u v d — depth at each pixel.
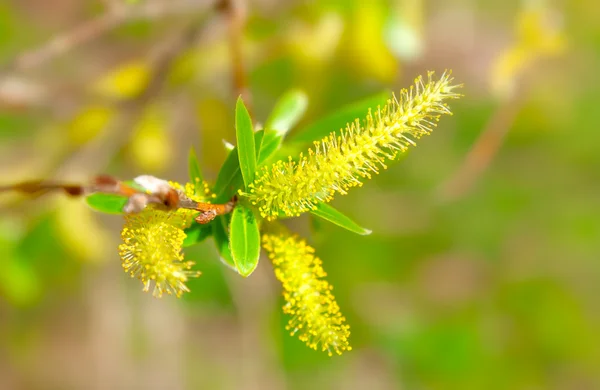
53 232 0.52
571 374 0.86
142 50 0.61
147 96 0.47
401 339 0.80
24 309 0.81
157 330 0.77
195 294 0.73
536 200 0.86
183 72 0.48
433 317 0.83
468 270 0.89
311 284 0.35
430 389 0.81
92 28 0.44
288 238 0.35
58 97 0.50
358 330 0.79
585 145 0.80
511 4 0.75
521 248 0.87
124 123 0.49
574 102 0.77
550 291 0.87
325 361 0.78
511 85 0.47
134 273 0.34
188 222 0.34
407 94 0.34
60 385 0.80
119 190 0.33
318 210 0.34
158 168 0.52
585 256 0.88
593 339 0.87
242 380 0.77
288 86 0.52
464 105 0.77
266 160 0.35
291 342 0.76
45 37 0.66
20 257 0.52
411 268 0.81
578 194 0.86
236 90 0.40
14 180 0.50
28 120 0.61
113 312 0.75
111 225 0.66
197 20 0.50
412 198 0.78
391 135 0.34
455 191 0.75
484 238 0.85
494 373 0.83
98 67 0.62
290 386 0.77
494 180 0.85
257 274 0.65
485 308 0.85
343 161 0.34
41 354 0.82
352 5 0.46
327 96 0.51
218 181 0.35
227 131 0.50
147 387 0.79
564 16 0.71
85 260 0.63
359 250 0.77
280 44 0.48
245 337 0.72
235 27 0.40
